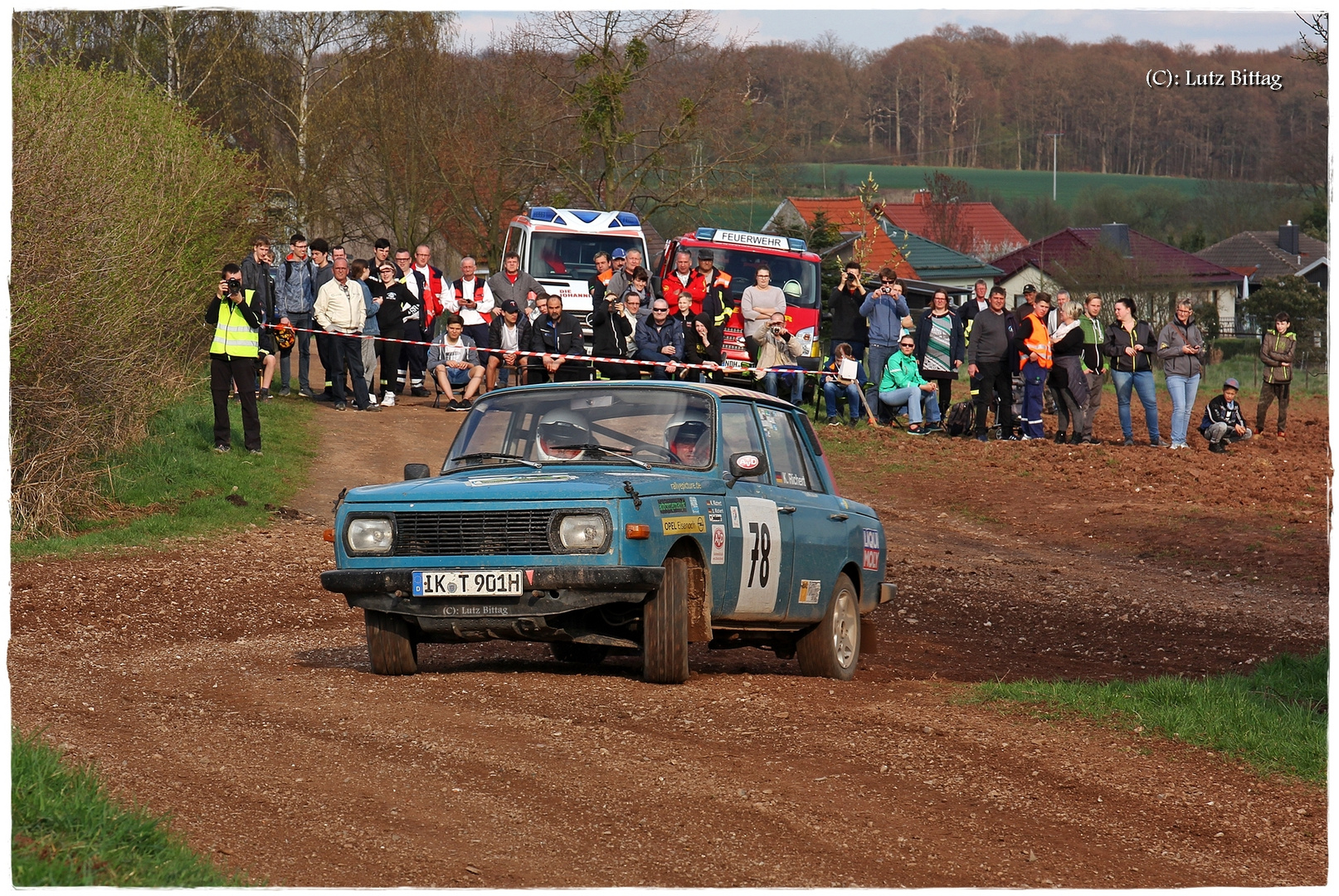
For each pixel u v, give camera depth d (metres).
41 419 45.78
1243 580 44.53
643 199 125.81
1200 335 69.44
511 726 21.23
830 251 131.62
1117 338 69.81
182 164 65.94
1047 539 51.56
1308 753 21.64
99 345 48.31
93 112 53.97
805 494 28.84
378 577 23.98
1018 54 196.38
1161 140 194.38
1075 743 22.03
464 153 133.12
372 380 74.81
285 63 136.38
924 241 196.38
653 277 70.94
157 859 14.28
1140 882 16.20
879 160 190.00
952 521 54.69
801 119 133.38
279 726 21.28
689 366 59.78
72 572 37.84
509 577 23.45
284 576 39.69
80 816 14.97
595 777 18.75
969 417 72.00
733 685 25.02
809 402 77.44
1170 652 34.62
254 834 16.09
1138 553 48.94
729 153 121.81
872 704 23.91
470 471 25.88
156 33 124.31
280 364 74.81
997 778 19.89
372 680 24.89
